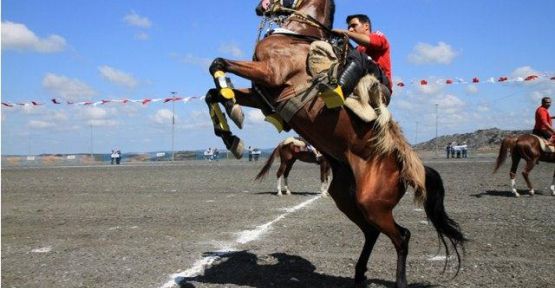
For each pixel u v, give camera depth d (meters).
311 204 14.66
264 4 6.16
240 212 12.93
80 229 10.55
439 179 6.11
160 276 6.85
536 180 22.05
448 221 6.13
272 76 5.51
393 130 5.80
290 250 8.36
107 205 14.76
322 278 6.81
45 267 7.32
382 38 6.24
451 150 53.41
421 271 7.07
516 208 13.25
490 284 6.41
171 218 11.98
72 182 24.52
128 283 6.53
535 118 16.66
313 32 5.97
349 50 5.77
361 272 6.38
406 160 5.72
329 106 5.43
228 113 5.42
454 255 7.94
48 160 68.94
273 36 5.81
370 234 6.42
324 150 6.05
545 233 9.62
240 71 5.38
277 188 18.69
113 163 54.97
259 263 7.55
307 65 5.61
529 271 6.95
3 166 48.56
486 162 38.56
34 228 10.73
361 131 5.71
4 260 7.75
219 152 72.19
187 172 31.77
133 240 9.29
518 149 16.48
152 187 21.16
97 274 6.94
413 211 12.66
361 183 5.75
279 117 5.98
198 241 9.15
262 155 68.12
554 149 16.41
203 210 13.39
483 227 10.30
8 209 13.95
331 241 9.06
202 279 6.71
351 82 5.52
